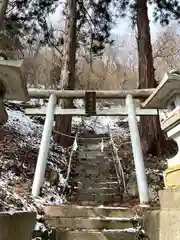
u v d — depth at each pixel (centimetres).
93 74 2003
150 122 1056
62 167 870
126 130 1529
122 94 741
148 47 1126
